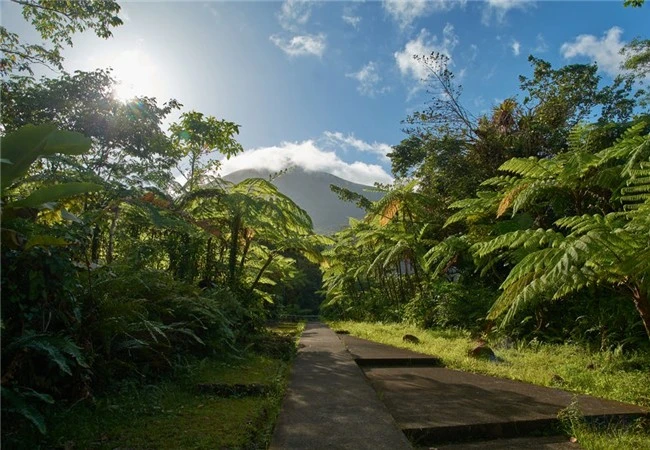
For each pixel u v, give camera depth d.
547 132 11.75
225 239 9.70
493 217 10.58
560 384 4.84
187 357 5.23
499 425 3.52
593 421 3.64
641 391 4.32
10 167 2.78
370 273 16.55
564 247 4.90
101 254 7.87
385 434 3.21
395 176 14.98
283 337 8.48
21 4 7.54
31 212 3.42
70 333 3.58
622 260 4.62
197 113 10.38
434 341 8.15
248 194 9.86
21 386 3.05
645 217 4.71
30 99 8.25
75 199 6.12
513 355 6.53
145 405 3.66
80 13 7.64
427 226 13.12
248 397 4.16
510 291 5.59
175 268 8.70
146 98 9.46
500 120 12.80
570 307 7.68
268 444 3.02
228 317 7.11
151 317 4.93
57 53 8.18
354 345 8.30
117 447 2.84
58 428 3.03
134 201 6.76
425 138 13.91
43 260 3.19
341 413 3.72
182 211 7.92
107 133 8.91
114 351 4.12
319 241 11.63
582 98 12.67
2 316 3.07
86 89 8.61
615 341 6.34
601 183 7.36
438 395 4.44
